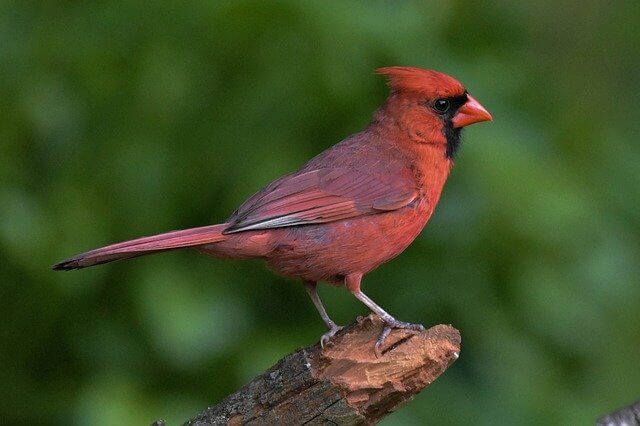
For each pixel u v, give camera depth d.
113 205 11.36
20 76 11.54
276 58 11.59
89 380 11.17
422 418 11.24
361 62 11.52
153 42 11.58
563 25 14.19
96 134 11.54
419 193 9.98
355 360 7.89
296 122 11.57
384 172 9.89
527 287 11.48
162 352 11.06
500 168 11.30
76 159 11.45
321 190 9.62
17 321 11.45
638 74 14.19
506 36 12.91
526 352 11.54
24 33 11.90
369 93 11.55
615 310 12.23
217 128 11.53
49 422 11.30
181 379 11.25
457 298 11.47
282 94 11.55
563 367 11.90
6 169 11.27
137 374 11.22
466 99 10.31
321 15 11.42
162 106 11.41
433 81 10.23
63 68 11.56
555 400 11.52
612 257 11.80
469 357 11.54
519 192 11.25
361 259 9.73
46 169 11.54
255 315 11.55
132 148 11.40
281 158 11.29
